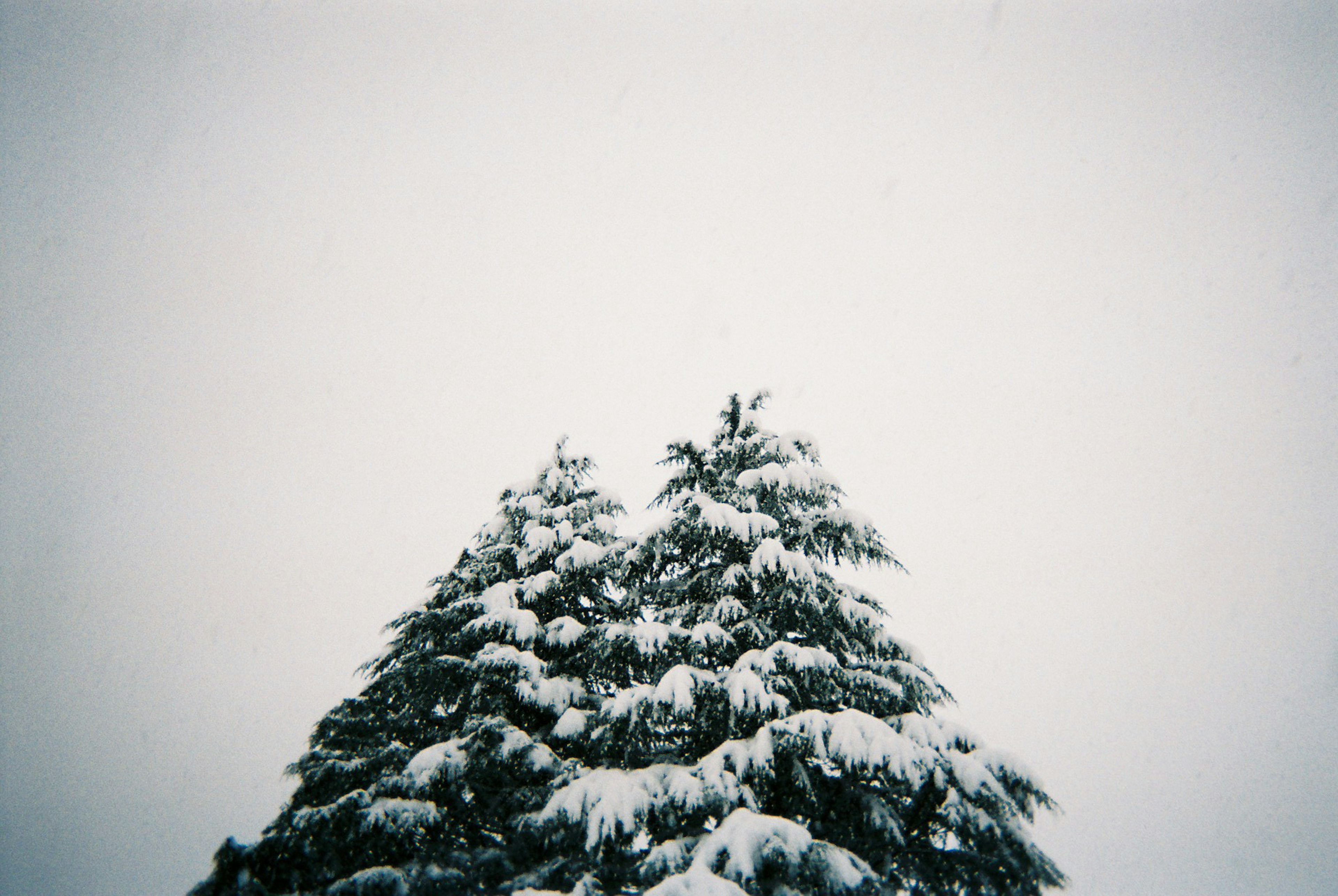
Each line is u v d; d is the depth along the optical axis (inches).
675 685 321.4
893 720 339.0
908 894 318.7
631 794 306.0
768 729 318.3
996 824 301.7
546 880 331.9
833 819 341.1
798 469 394.9
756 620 378.0
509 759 355.3
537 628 400.5
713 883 250.1
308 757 389.7
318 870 325.7
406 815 331.9
